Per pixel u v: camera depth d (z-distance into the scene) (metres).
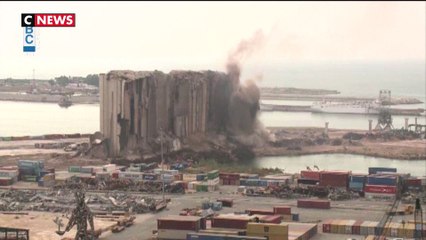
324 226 174.75
